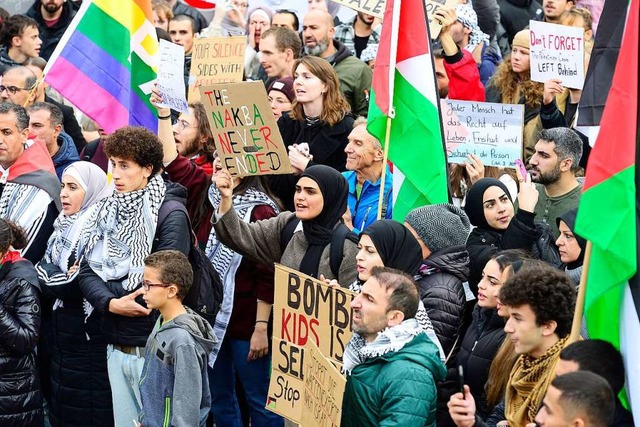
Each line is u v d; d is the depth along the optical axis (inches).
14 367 615.5
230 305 674.2
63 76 730.8
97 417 655.8
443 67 812.6
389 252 542.0
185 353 559.2
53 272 651.5
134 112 749.9
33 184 706.8
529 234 593.0
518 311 443.8
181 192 649.6
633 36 442.9
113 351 624.4
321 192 603.5
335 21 1045.8
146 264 569.3
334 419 457.4
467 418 442.6
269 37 831.1
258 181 689.6
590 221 441.1
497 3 1007.0
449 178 699.4
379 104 643.5
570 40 737.0
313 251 608.7
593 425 375.2
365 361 464.4
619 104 441.7
